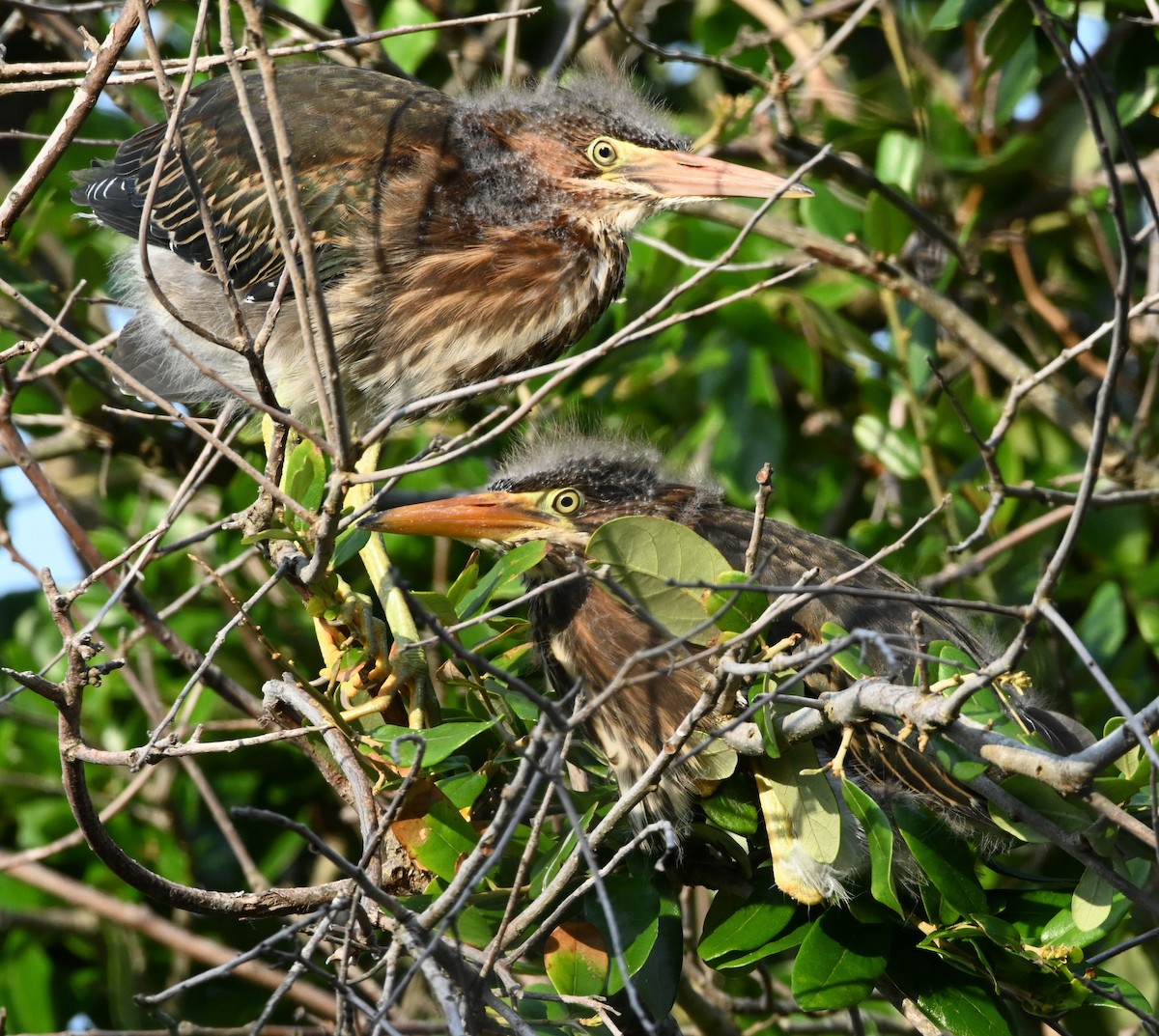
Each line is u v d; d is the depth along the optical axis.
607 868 5.64
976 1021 6.44
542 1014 6.88
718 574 6.66
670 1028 6.95
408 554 10.41
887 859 6.36
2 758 10.59
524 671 8.40
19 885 10.32
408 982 5.04
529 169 9.55
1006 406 7.48
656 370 10.95
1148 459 10.98
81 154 11.44
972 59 10.95
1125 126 10.15
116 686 10.52
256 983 10.00
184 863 10.04
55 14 10.60
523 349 9.51
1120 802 5.95
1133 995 6.56
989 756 5.52
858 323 12.18
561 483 8.20
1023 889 6.80
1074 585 10.27
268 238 9.20
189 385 9.40
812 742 6.79
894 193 9.39
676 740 5.80
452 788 6.83
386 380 9.24
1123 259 5.04
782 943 6.78
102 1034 7.71
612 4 8.89
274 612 10.30
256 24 5.32
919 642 5.59
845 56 12.05
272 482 6.55
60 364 7.87
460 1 12.46
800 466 11.55
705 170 9.53
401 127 9.48
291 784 10.50
